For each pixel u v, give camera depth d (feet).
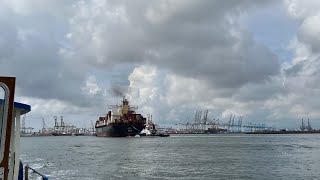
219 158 290.56
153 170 203.31
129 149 433.07
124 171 198.08
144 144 573.33
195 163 245.65
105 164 238.27
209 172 195.31
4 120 30.32
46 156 318.86
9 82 30.60
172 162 255.29
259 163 245.45
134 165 230.68
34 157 305.32
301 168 216.95
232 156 312.50
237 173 193.26
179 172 195.72
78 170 199.82
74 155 332.60
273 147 469.57
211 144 568.82
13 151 46.14
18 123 47.06
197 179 169.37
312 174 189.06
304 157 299.38
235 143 610.65
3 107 30.40
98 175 180.45
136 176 177.99
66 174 182.39
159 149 428.97
